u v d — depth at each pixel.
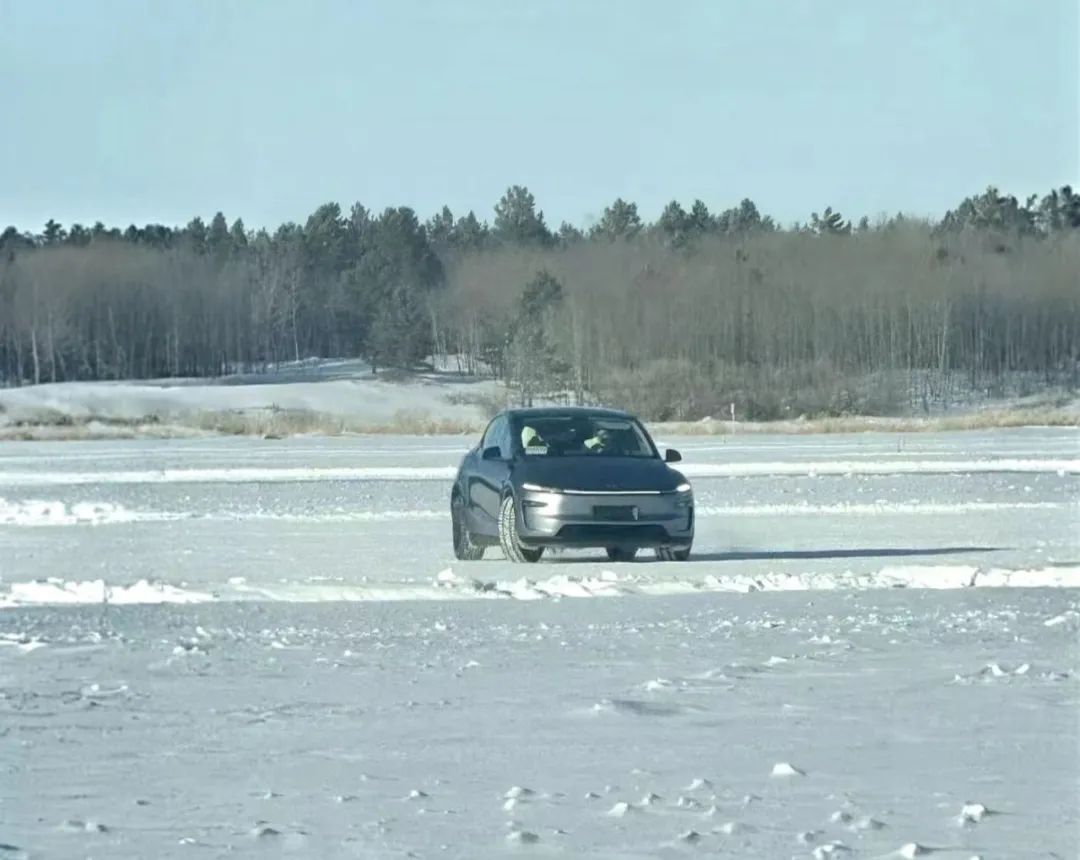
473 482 41.78
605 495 38.84
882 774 16.03
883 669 22.27
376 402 194.50
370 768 16.47
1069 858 12.94
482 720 18.91
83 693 20.78
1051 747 17.25
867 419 167.12
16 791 15.49
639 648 24.42
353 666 22.88
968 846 13.29
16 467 88.94
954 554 40.50
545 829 13.91
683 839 13.53
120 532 49.44
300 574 36.81
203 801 15.07
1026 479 71.75
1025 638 25.14
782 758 16.78
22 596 31.62
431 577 35.75
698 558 40.66
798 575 34.16
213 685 21.34
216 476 76.44
